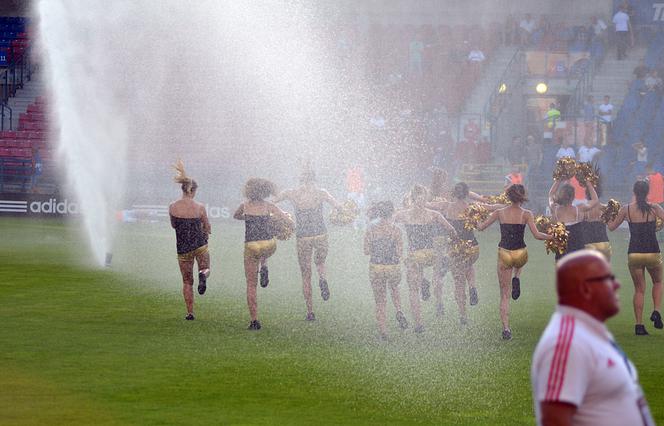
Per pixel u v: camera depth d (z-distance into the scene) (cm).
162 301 3594
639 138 8219
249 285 3025
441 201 3341
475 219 3020
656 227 3008
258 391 2222
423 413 2048
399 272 2898
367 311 3459
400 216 3031
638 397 991
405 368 2498
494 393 2241
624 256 5612
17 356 2559
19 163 8544
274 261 5134
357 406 2100
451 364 2553
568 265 991
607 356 970
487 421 1994
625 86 8950
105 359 2538
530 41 9469
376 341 2869
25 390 2192
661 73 8581
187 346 2733
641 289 3020
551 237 2936
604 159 8050
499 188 8200
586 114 8350
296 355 2636
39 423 1916
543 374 971
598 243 3089
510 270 2938
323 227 3222
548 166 8150
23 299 3575
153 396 2153
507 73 9156
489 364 2562
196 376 2361
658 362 2588
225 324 3114
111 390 2203
